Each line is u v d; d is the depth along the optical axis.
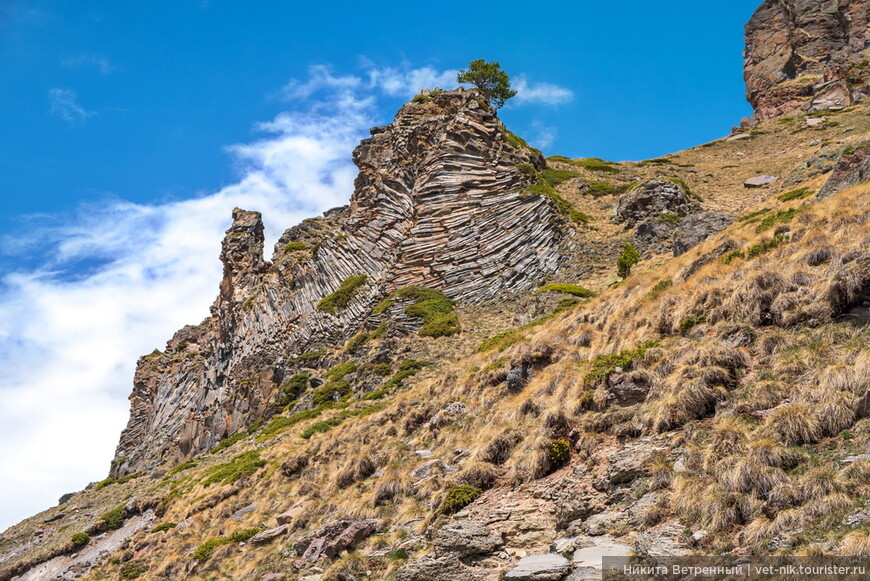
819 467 15.88
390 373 56.78
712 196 74.00
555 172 86.75
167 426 89.75
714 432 18.75
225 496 43.72
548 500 21.19
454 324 60.22
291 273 82.81
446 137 75.50
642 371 23.84
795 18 133.25
